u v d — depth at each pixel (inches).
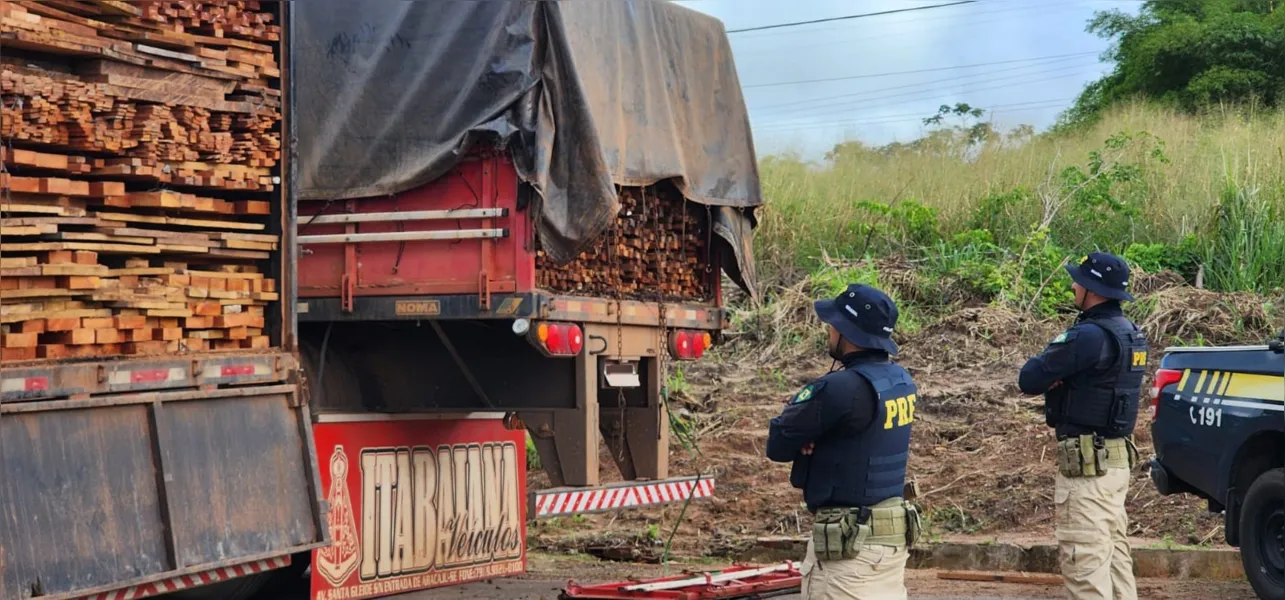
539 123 292.0
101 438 221.8
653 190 338.0
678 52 340.8
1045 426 452.8
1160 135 733.9
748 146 364.2
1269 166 631.2
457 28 300.4
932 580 362.6
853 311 208.4
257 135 260.8
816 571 205.6
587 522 446.0
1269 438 316.2
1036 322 546.6
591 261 319.0
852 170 751.7
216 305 251.9
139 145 237.8
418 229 303.4
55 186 223.5
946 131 784.9
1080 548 267.4
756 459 461.4
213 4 251.4
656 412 340.5
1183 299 536.4
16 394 207.3
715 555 407.8
